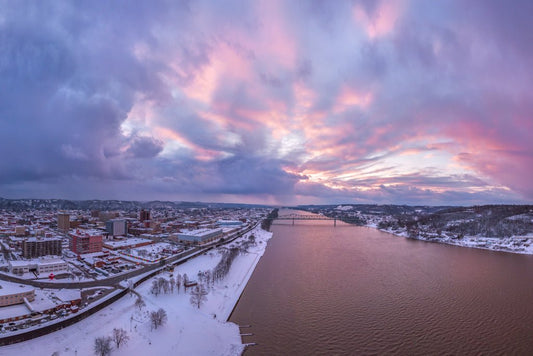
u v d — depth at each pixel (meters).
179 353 132.62
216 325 159.38
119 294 190.12
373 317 172.25
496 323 165.38
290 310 181.75
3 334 131.00
